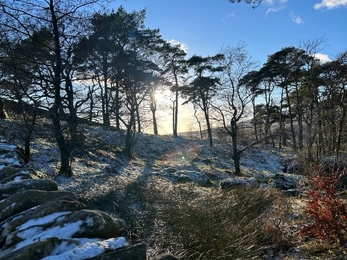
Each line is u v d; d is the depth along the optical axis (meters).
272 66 25.95
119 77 18.36
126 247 3.40
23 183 5.56
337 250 5.25
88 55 10.84
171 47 28.42
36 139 14.65
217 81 23.41
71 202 4.50
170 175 14.07
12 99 10.02
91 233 3.85
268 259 5.41
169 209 6.84
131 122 19.31
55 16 9.21
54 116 9.37
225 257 4.98
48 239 3.34
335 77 16.70
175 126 34.03
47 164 10.97
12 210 4.48
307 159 15.49
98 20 10.45
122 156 18.05
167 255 3.84
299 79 24.98
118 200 7.75
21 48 9.34
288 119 34.09
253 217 7.24
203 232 5.65
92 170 11.81
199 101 29.23
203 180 14.05
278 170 22.58
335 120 16.67
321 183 6.00
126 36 17.28
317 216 5.66
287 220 7.10
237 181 11.61
